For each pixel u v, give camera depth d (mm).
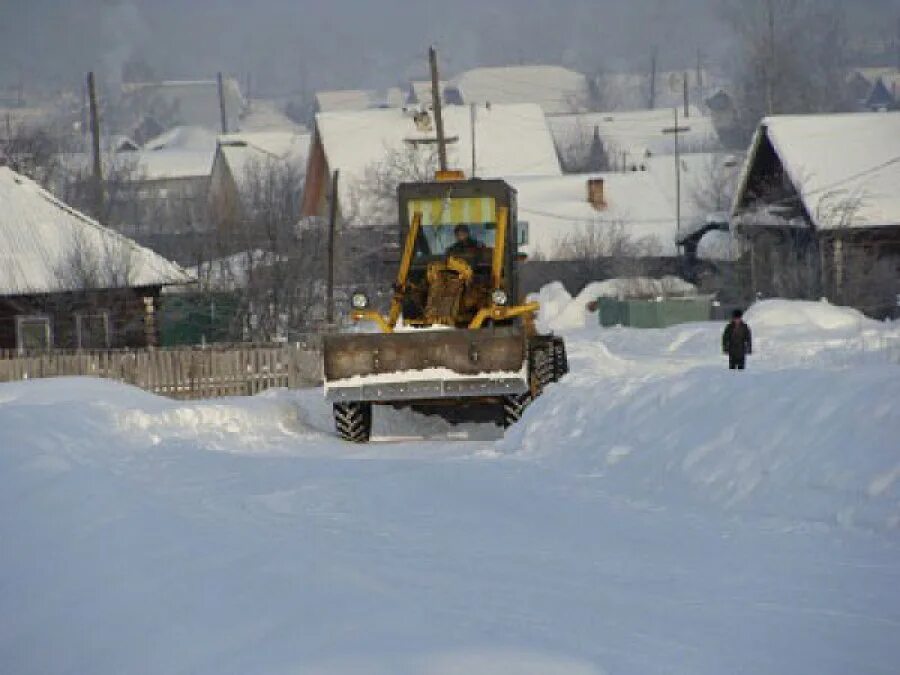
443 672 25391
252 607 31203
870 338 156125
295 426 87250
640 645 28703
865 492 41875
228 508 48344
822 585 34500
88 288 165125
